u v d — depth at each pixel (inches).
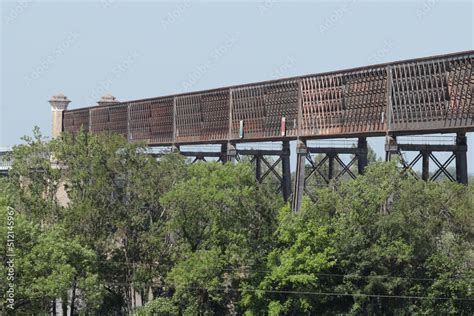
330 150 5433.1
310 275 4822.8
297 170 5462.6
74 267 4926.2
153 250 5526.6
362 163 5349.4
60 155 5802.2
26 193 5738.2
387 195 4822.8
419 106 4594.0
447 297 4635.8
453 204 4672.7
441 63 4468.5
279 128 5679.1
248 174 5295.3
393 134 4781.0
